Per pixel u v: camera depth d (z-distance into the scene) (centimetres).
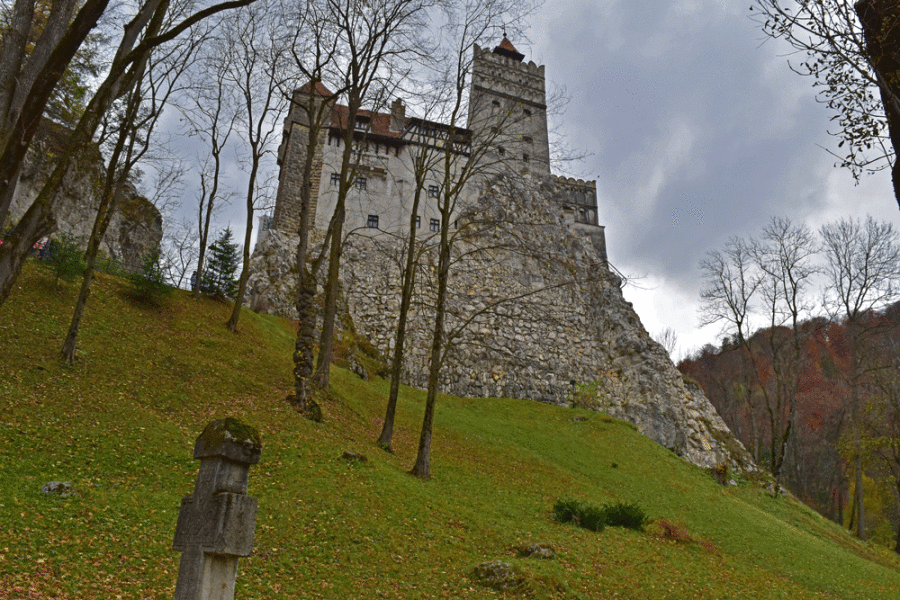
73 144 891
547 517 1989
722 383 6844
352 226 5075
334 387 3031
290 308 4341
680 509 2769
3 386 1712
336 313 4503
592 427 3981
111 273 3431
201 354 2639
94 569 1003
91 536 1112
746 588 1722
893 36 1019
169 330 2811
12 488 1200
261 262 4484
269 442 1861
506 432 3416
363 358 4197
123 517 1226
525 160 6088
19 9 931
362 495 1639
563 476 2775
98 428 1644
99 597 920
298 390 2312
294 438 1938
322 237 4956
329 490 1614
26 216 830
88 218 3862
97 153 2772
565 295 5375
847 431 4272
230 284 4003
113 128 2461
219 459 679
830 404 5566
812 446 5962
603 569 1559
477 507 1883
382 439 2322
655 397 4688
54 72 841
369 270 4906
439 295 2305
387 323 4691
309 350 2381
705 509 2862
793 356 5225
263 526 1359
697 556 1972
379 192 5259
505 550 1566
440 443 2805
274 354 3067
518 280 5256
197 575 639
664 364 4956
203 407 2072
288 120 5494
